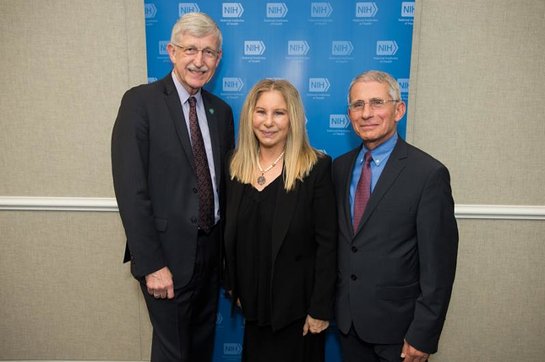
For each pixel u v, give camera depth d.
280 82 1.53
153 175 1.60
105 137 2.13
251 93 1.54
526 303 2.21
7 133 2.13
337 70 2.02
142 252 1.52
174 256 1.65
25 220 2.20
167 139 1.59
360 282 1.48
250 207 1.54
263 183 1.55
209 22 1.58
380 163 1.50
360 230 1.47
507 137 2.07
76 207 2.17
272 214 1.52
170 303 1.70
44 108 2.11
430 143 2.10
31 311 2.29
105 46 2.05
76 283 2.27
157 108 1.59
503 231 2.15
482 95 2.04
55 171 2.17
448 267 1.40
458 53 2.01
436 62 2.03
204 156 1.69
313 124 2.07
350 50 2.00
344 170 1.62
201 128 1.73
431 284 1.38
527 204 2.13
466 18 1.98
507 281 2.19
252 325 1.70
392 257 1.43
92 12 2.03
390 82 1.44
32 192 2.19
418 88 2.05
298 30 1.99
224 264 1.83
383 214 1.43
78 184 2.18
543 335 2.23
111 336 2.31
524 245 2.16
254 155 1.57
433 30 2.00
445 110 2.06
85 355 2.31
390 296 1.45
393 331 1.47
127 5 2.01
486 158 2.10
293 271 1.54
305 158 1.54
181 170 1.61
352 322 1.53
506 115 2.05
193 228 1.64
